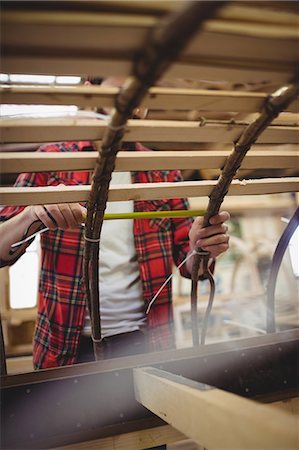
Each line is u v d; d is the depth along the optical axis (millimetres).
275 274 896
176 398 504
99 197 619
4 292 2736
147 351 1007
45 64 392
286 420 352
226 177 647
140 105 477
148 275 1024
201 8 298
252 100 491
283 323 2207
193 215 787
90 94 440
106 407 671
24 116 496
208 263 913
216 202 723
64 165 567
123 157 569
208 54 391
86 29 344
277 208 3268
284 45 390
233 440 375
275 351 781
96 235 703
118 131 479
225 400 419
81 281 975
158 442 693
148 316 1016
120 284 1025
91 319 787
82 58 381
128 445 676
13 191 599
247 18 365
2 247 852
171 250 1083
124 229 1050
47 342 976
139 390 661
